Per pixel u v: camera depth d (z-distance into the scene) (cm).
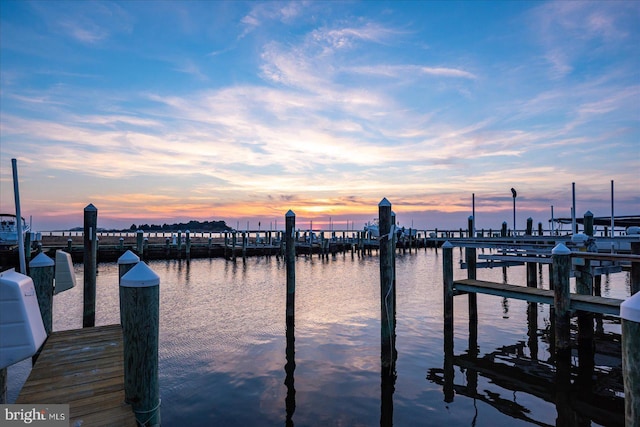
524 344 1041
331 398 725
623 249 1606
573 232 2020
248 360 929
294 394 742
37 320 293
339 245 5159
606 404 698
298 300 1722
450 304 1087
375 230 5678
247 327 1241
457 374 841
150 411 421
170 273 2756
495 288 1029
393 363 908
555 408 686
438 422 638
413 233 5853
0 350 262
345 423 635
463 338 1095
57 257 778
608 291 1844
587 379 809
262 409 681
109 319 1362
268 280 2398
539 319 1305
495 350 993
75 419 407
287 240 1321
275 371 859
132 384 423
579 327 959
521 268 3038
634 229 1596
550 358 937
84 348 666
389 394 743
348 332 1178
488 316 1345
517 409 682
